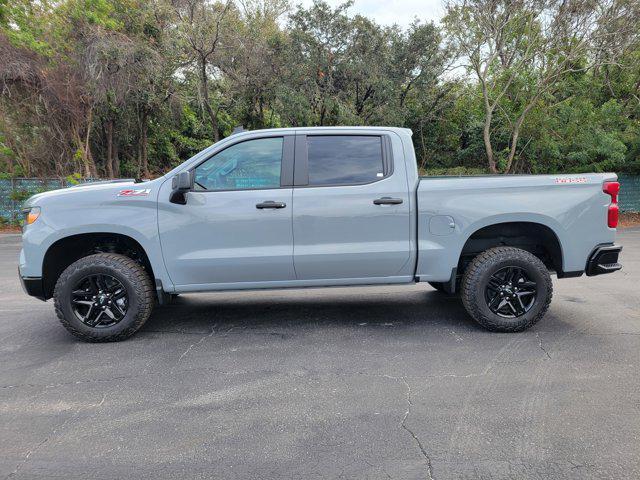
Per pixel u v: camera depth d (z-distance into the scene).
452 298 6.07
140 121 20.23
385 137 4.67
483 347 4.29
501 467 2.52
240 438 2.86
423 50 18.59
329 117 18.88
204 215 4.44
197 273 4.52
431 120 21.25
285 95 17.27
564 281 7.03
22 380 3.74
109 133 19.61
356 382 3.61
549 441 2.76
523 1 15.46
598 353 4.09
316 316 5.36
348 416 3.10
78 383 3.67
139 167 20.77
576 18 15.39
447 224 4.56
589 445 2.71
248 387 3.56
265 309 5.68
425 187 4.54
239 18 19.64
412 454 2.66
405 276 4.68
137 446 2.79
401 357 4.09
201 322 5.19
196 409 3.23
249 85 19.28
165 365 4.00
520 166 19.56
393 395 3.38
